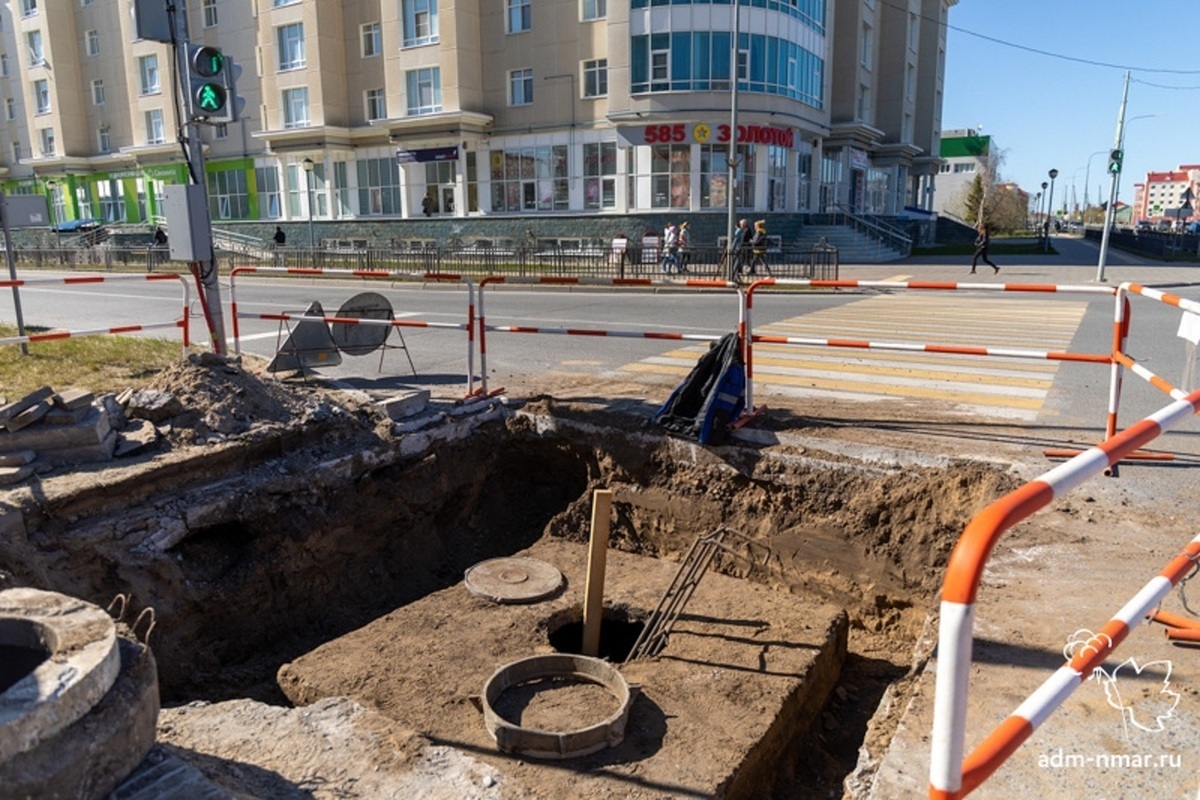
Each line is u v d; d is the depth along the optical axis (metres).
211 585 6.07
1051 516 5.32
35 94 46.84
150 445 6.34
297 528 6.59
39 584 5.21
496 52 33.16
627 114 29.98
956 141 77.38
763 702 4.82
